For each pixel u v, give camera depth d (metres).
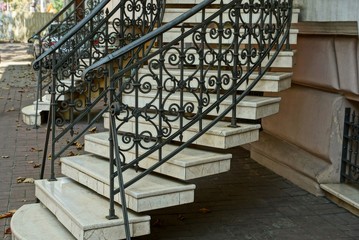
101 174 4.22
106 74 5.03
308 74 5.65
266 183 6.00
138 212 3.91
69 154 6.94
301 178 5.82
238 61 4.30
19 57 22.39
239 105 4.38
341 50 5.13
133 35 5.59
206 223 4.76
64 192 4.39
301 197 5.52
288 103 6.16
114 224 3.72
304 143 5.88
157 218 4.86
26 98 11.70
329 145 5.42
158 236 4.44
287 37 4.75
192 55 4.20
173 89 3.99
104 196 4.22
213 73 4.85
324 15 5.00
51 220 4.27
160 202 3.89
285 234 4.54
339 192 5.18
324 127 5.49
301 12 5.33
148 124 4.62
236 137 4.25
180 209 5.12
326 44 5.36
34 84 13.99
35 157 6.81
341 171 5.45
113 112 3.65
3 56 22.69
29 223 4.20
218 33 4.18
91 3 8.70
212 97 4.68
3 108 10.45
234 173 6.38
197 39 4.14
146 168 4.23
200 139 4.28
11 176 5.96
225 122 4.55
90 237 3.67
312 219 4.90
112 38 5.64
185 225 4.70
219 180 6.10
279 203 5.33
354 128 5.34
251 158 7.04
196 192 5.66
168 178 4.19
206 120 4.64
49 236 3.95
